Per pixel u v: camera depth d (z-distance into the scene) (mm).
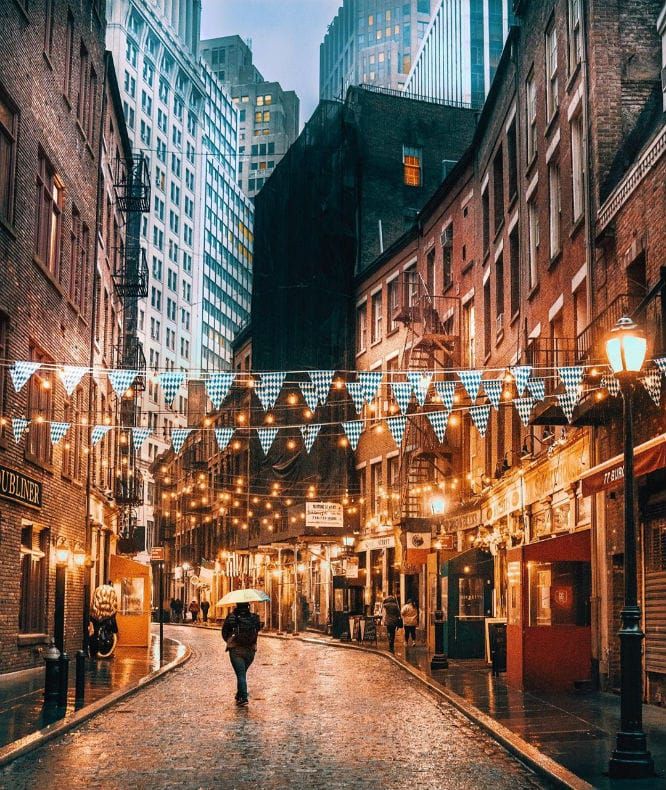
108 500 36500
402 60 185625
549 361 24125
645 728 13453
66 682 16062
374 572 48094
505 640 22859
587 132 21125
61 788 9914
